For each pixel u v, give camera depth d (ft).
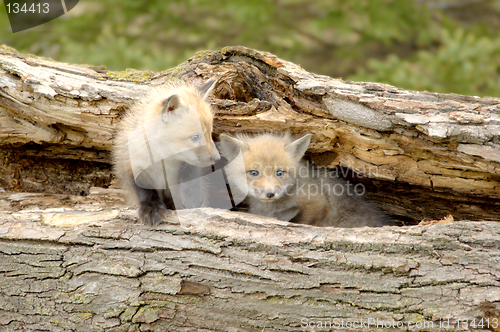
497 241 9.07
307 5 28.45
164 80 13.33
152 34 27.22
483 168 10.73
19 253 9.59
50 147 13.16
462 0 32.71
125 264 9.43
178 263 9.37
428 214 13.66
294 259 9.29
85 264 9.46
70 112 11.90
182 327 9.35
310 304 9.09
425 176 12.01
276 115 12.37
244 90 13.25
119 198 12.36
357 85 12.00
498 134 10.16
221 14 28.45
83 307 9.38
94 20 26.35
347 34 25.76
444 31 25.89
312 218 12.58
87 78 12.78
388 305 8.86
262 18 28.04
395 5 27.55
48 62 13.48
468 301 8.59
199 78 13.05
